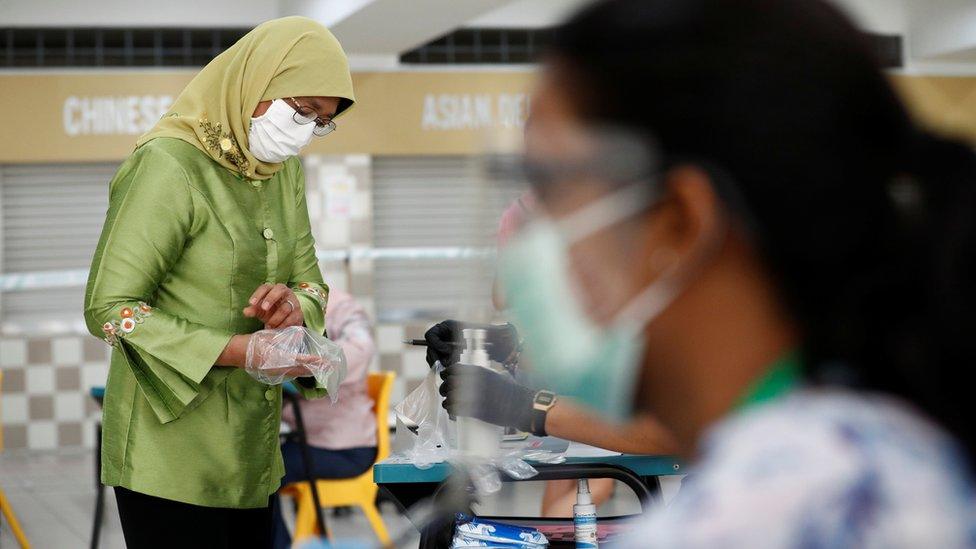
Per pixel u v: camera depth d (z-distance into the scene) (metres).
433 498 2.38
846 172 0.65
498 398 2.27
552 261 0.71
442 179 9.34
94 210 8.99
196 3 8.85
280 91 2.75
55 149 8.74
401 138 9.09
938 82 9.38
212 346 2.65
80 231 8.98
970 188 0.66
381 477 2.51
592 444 2.31
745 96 0.65
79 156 8.77
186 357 2.64
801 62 0.65
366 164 9.13
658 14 0.66
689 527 0.62
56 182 8.96
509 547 2.49
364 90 9.03
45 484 7.67
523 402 2.27
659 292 0.68
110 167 9.01
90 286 2.69
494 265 0.77
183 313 2.73
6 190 8.91
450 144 9.14
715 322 0.68
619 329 0.70
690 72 0.65
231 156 2.78
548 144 0.69
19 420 8.91
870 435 0.64
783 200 0.65
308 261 3.05
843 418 0.65
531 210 0.73
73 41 8.76
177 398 2.68
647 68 0.66
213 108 2.78
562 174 0.69
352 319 4.98
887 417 0.65
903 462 0.63
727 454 0.65
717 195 0.66
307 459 4.46
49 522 6.38
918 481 0.62
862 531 0.60
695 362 0.69
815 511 0.60
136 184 2.69
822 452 0.62
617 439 2.30
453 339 2.57
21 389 8.92
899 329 0.67
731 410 0.69
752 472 0.62
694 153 0.66
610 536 2.58
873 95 0.66
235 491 2.79
